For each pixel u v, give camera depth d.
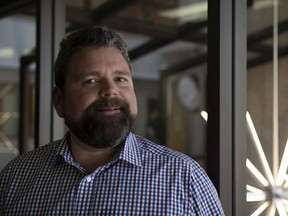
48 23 2.26
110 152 1.23
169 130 8.05
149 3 5.04
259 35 2.76
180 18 5.48
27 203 1.24
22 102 4.82
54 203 1.20
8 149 4.91
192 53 7.47
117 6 4.56
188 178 1.15
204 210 1.16
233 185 1.43
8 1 2.75
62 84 1.27
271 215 1.57
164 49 7.38
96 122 1.17
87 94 1.19
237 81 1.45
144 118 8.27
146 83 8.34
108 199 1.15
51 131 2.24
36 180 1.25
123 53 1.25
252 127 1.67
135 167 1.17
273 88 2.06
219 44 1.42
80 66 1.21
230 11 1.45
